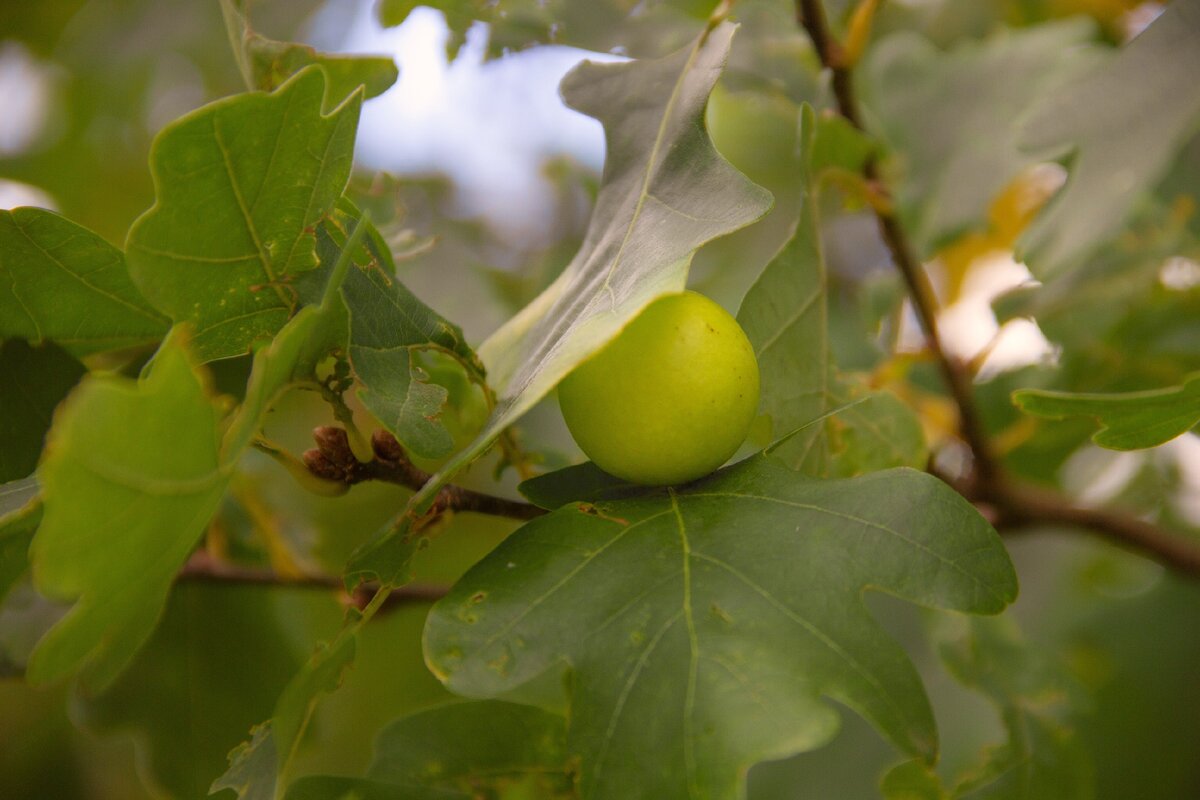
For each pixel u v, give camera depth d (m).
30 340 0.19
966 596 0.15
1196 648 0.27
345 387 0.17
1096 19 0.28
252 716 0.24
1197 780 0.27
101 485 0.14
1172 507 0.28
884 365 0.23
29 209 0.17
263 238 0.16
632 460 0.16
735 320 0.17
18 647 0.23
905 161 0.26
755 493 0.16
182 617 0.23
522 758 0.18
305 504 0.28
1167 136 0.17
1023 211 0.26
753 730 0.15
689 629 0.15
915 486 0.16
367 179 0.22
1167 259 0.25
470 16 0.23
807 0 0.21
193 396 0.14
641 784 0.15
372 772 0.18
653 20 0.24
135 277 0.16
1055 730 0.22
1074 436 0.27
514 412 0.15
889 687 0.15
